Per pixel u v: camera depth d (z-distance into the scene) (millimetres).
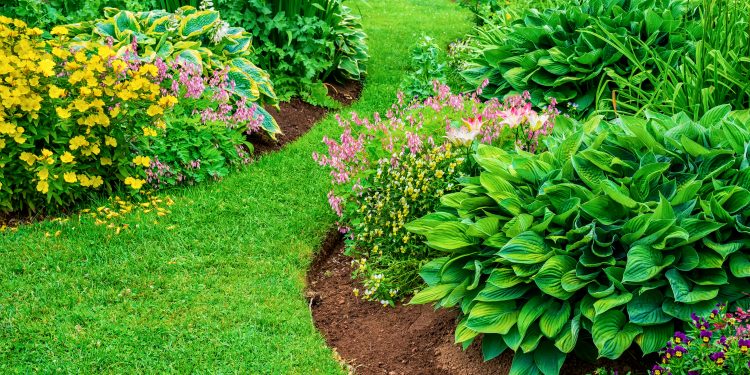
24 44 5004
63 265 4508
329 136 6715
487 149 4270
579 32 6734
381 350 3934
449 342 3875
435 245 3727
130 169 5359
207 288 4375
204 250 4758
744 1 5469
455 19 11609
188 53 6375
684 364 2928
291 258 4723
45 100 4996
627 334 3211
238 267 4609
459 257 3689
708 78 5148
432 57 7840
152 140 5520
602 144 4004
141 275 4445
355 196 4922
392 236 4590
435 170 4672
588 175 3715
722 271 3234
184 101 5902
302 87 7715
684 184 3561
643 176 3555
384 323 4184
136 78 5059
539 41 6910
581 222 3562
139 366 3689
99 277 4406
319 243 4969
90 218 5016
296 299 4320
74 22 7090
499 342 3502
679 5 6707
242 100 6137
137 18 6812
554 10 7062
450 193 4441
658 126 3969
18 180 4977
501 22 8734
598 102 6129
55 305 4141
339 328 4188
